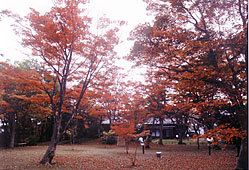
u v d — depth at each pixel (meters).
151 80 18.52
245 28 7.04
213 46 7.72
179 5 8.76
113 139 27.20
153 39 8.88
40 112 19.41
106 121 34.69
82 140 30.80
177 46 8.78
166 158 12.70
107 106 24.62
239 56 8.00
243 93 6.92
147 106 20.16
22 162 10.23
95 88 13.27
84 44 10.48
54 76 11.29
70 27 9.88
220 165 10.00
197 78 7.80
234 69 7.96
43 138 31.02
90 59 11.21
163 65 9.80
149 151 17.56
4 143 21.38
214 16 8.27
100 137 29.47
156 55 9.30
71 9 9.73
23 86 11.14
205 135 6.29
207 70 7.67
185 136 37.75
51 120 31.97
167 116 23.94
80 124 31.03
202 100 8.55
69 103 15.05
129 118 18.97
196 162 11.02
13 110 17.80
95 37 10.70
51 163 10.06
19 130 23.67
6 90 16.62
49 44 10.00
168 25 9.10
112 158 12.62
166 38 8.62
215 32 7.82
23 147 20.48
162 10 9.38
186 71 8.63
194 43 8.10
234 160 11.61
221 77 7.52
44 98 11.48
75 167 9.34
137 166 9.85
